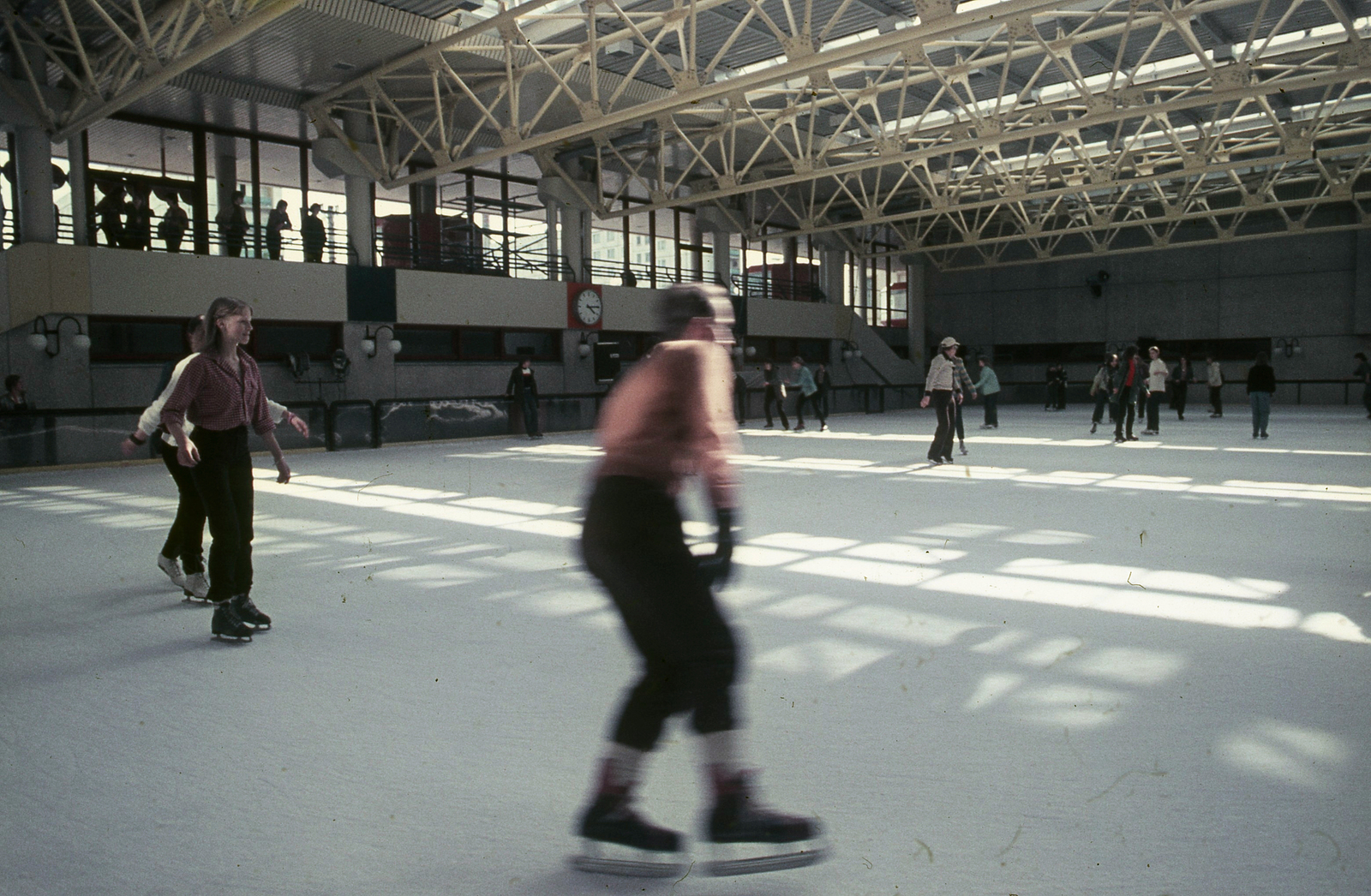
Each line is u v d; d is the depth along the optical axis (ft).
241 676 13.56
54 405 52.85
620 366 84.43
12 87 51.42
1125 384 55.36
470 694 12.64
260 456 54.08
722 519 8.48
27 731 11.43
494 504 32.37
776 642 14.84
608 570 7.97
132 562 22.58
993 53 59.47
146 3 44.50
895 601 17.49
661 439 8.03
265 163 73.56
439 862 8.11
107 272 54.29
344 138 64.54
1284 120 75.97
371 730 11.34
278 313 61.77
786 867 7.80
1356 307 105.50
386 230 76.48
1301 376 108.99
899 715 11.53
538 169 84.58
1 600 18.54
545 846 8.38
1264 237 100.94
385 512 30.50
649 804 9.18
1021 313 127.54
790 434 68.08
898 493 33.42
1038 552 22.22
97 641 15.55
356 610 17.51
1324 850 7.99
